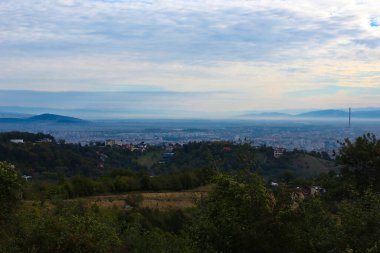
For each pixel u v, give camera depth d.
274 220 8.38
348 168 14.16
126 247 13.02
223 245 8.48
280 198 8.72
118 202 37.31
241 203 8.71
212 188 9.37
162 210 32.09
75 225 10.23
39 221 10.39
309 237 8.34
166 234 14.03
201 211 9.35
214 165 9.87
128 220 23.78
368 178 13.57
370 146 14.10
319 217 8.50
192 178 44.44
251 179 9.12
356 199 9.26
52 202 16.73
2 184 11.43
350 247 7.92
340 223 8.41
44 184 36.34
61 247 9.71
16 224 10.98
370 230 7.96
